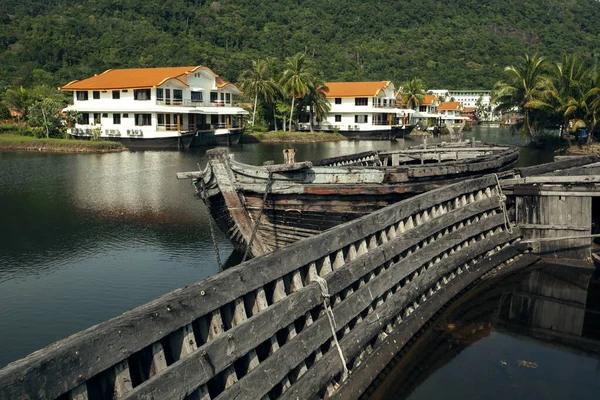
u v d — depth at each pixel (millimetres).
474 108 124312
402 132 73938
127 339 3992
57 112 51094
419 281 9320
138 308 4305
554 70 47656
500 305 10203
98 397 4016
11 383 3170
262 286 5629
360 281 7715
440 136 80500
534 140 51281
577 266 12281
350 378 6824
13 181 26719
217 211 12367
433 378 7469
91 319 9828
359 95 69625
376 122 71625
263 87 65750
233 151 47375
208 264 13156
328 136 67375
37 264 13156
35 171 30734
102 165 34250
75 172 30422
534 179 12688
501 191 13031
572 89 44438
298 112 70875
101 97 51656
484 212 12406
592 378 7527
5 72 82875
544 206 12750
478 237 12203
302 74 64875
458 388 7211
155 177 28531
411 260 9078
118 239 15539
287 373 5516
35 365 3330
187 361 4379
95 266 12961
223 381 4934
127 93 50688
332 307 6746
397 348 8016
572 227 12438
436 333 8938
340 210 11281
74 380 3572
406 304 8680
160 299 4504
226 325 5309
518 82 49469
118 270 12641
